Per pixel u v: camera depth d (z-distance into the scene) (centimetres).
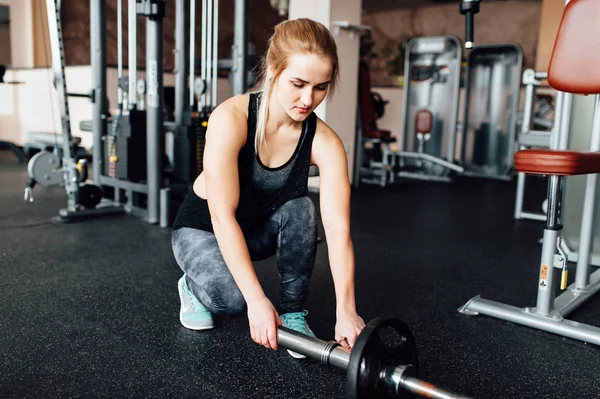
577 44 167
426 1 769
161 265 205
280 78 93
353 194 416
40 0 588
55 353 129
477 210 360
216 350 134
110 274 192
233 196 104
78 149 460
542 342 147
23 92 631
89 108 554
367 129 482
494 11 732
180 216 135
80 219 277
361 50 498
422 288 192
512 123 529
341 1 422
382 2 778
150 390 113
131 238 244
